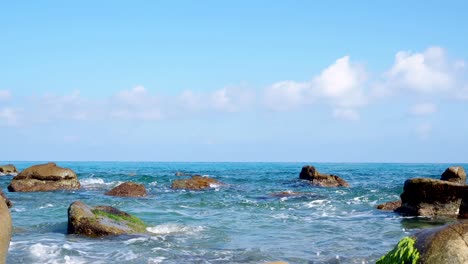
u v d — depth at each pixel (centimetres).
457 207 2319
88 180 4681
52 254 1380
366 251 1488
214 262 1330
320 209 2638
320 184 4475
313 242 1644
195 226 1934
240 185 4391
